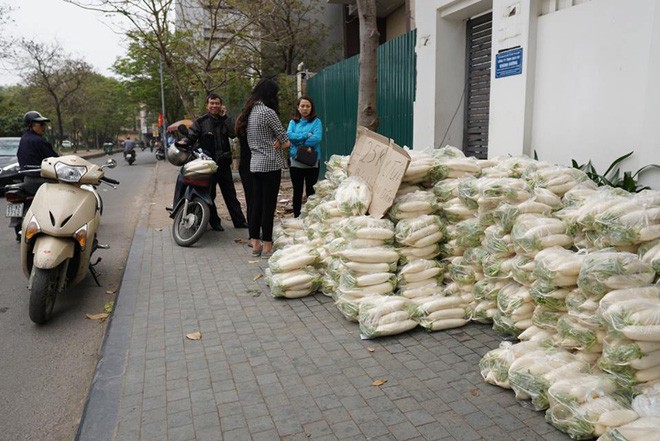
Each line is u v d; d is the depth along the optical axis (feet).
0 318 15.66
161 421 9.25
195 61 50.16
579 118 15.40
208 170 21.67
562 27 15.76
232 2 48.34
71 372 12.32
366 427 8.89
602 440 7.61
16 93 151.94
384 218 14.23
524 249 10.64
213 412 9.48
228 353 11.87
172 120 124.36
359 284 13.20
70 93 128.88
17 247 24.41
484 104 21.66
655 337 7.97
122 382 10.64
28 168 19.66
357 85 33.35
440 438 8.53
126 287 16.78
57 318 15.57
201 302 15.28
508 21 17.52
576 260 9.51
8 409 10.78
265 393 10.08
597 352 9.28
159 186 48.67
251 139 18.95
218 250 21.44
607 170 14.14
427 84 23.07
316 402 9.71
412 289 13.37
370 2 19.27
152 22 43.11
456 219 13.55
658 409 7.77
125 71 109.70
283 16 58.80
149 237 24.12
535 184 12.44
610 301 8.44
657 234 8.98
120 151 187.01
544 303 10.01
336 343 12.22
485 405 9.43
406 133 25.84
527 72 16.93
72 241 14.94
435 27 22.09
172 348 12.20
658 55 12.82
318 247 16.08
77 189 15.79
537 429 8.67
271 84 19.27
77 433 9.01
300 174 22.21
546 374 9.07
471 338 12.23
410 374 10.64
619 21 13.97
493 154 18.76
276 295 15.21
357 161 15.19
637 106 13.65
